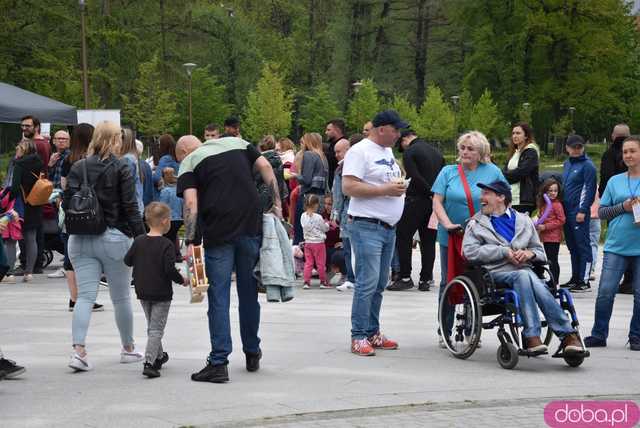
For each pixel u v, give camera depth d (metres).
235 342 8.90
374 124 8.27
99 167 7.54
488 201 8.18
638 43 86.69
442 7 79.75
